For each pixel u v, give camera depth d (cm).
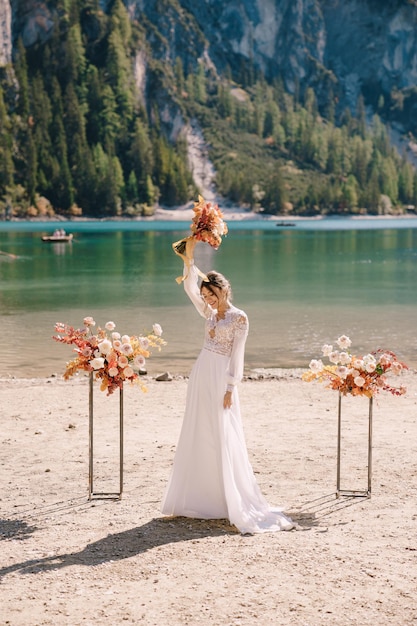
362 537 598
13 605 482
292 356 1683
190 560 551
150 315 2488
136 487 733
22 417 1055
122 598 490
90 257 6084
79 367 690
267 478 766
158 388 1275
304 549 572
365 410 1115
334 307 2747
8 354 1708
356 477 768
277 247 7775
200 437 637
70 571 534
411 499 696
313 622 455
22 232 11562
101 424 1012
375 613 466
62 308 2725
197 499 643
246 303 2902
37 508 675
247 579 518
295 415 1074
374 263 5428
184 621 458
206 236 645
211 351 634
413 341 1911
